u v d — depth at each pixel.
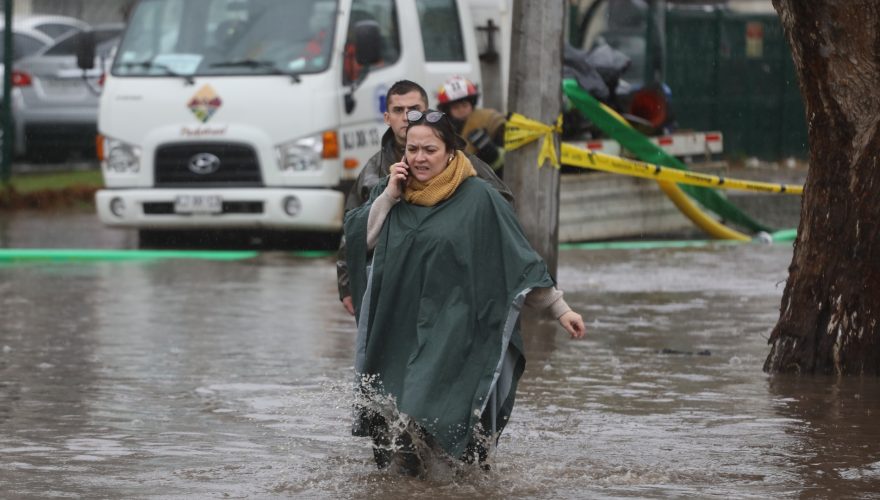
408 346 14.24
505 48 40.50
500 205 14.33
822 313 20.12
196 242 39.97
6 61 48.19
